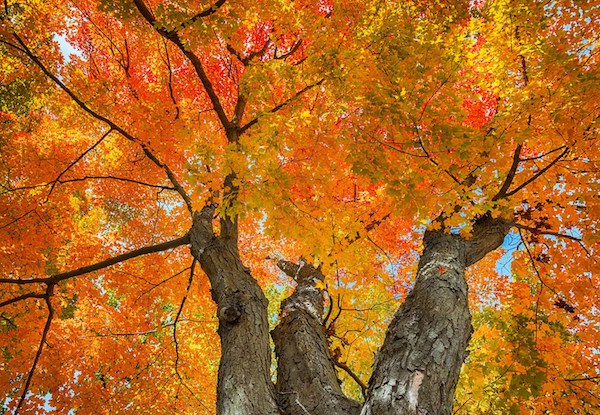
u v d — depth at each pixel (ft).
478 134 9.15
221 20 10.05
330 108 11.29
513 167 11.45
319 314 12.36
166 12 9.78
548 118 9.85
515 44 10.43
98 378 16.44
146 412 16.22
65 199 16.87
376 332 17.29
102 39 18.79
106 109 15.79
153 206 21.21
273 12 12.19
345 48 11.65
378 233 16.69
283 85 12.89
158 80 19.03
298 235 11.03
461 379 13.09
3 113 18.54
